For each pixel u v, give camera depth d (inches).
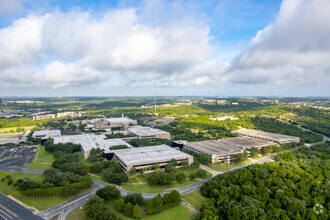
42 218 6963.6
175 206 7819.9
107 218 6589.6
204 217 6820.9
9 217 6993.1
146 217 7126.0
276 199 7667.3
